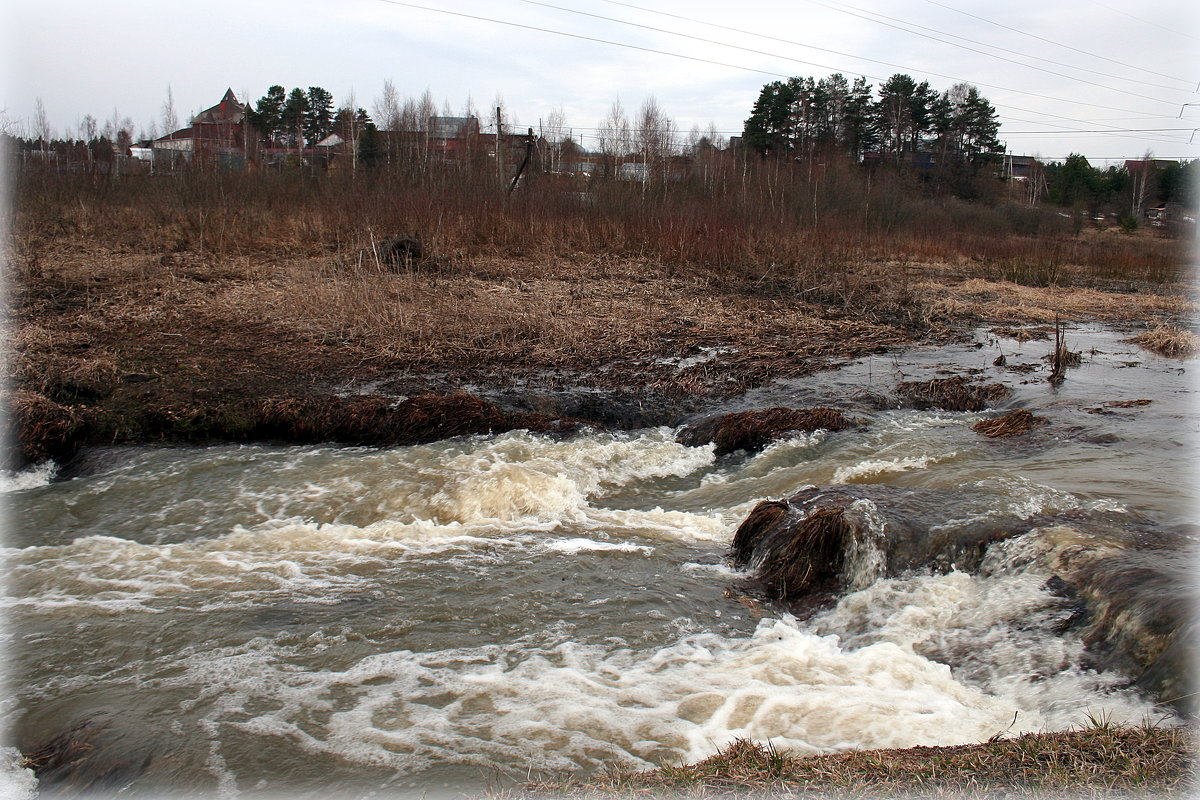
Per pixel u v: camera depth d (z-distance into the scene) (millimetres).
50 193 21484
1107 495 6711
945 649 5109
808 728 4281
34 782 3988
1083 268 25578
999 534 5973
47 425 8602
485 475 7969
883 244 25859
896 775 3348
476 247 19688
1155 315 17938
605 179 28656
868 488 7066
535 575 6238
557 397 10328
